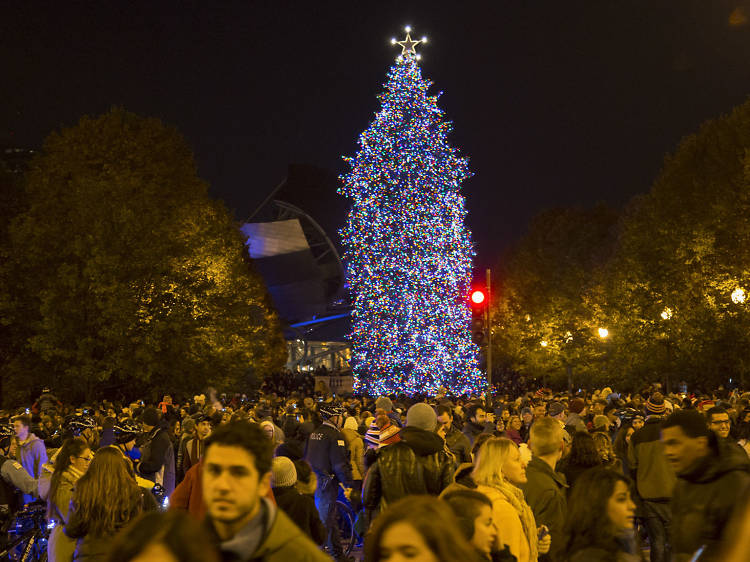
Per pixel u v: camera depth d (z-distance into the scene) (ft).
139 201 127.95
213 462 12.35
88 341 119.85
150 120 150.00
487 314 79.36
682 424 17.83
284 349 238.48
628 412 41.04
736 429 48.01
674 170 148.15
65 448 22.97
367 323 161.17
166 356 124.98
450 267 161.07
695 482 17.19
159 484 37.27
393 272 160.45
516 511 20.18
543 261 238.68
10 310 127.44
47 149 144.66
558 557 17.29
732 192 126.21
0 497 34.45
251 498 12.30
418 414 29.60
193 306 128.88
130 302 119.03
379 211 161.38
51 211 129.18
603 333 138.21
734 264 124.57
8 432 44.73
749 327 119.85
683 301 132.16
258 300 200.03
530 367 207.72
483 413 51.65
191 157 156.56
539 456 24.38
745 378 127.24
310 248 342.85
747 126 129.29
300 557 12.04
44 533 34.60
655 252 144.36
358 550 45.68
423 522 9.75
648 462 33.71
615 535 16.29
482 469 20.95
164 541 8.86
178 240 134.72
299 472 28.48
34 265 126.52
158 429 39.01
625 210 213.25
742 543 8.19
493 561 18.99
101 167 141.49
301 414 51.80
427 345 159.12
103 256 119.14
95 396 124.77
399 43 161.17
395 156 161.38
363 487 28.09
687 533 16.98
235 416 46.19
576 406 55.72
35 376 126.21
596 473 16.60
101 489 19.75
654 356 140.15
